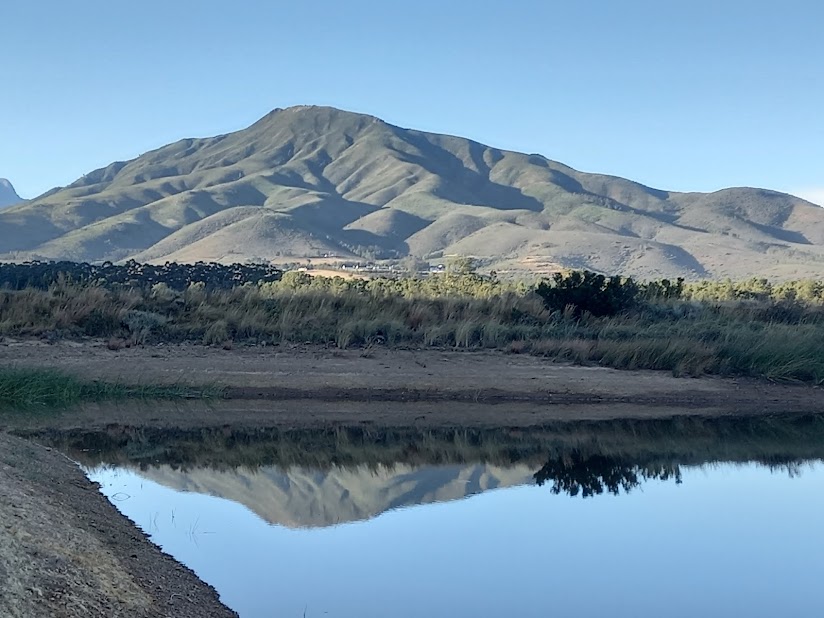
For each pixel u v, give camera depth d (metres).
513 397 21.02
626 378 22.53
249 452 15.40
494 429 17.98
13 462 11.28
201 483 13.03
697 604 8.60
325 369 21.89
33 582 6.69
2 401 18.62
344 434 17.14
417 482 13.56
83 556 7.88
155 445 15.70
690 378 22.89
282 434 17.00
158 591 7.95
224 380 20.91
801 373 23.38
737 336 25.27
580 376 22.47
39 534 7.95
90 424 17.20
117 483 12.70
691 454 16.17
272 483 13.23
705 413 20.31
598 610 8.38
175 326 24.64
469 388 21.16
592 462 15.34
